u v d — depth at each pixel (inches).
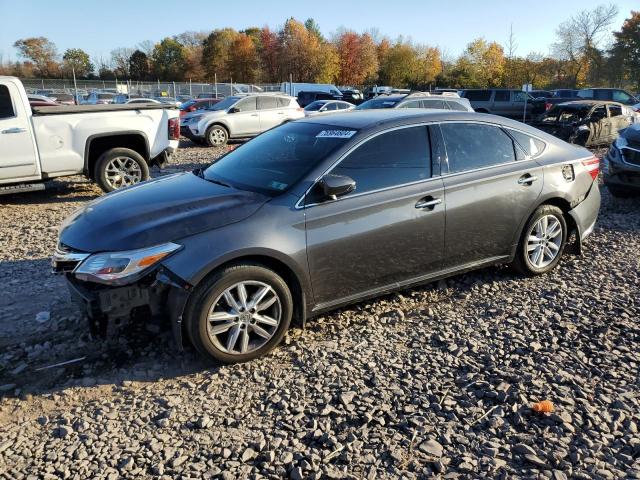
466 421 119.0
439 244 172.4
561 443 111.6
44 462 107.6
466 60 2812.5
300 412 122.6
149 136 363.9
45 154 325.7
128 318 140.2
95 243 137.9
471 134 182.5
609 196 358.0
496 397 127.3
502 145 188.9
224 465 106.3
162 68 3690.9
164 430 117.2
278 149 175.2
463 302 182.2
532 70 2237.9
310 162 157.6
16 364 144.2
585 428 116.3
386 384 133.3
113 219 143.9
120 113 350.6
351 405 124.9
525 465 106.0
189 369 141.8
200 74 3506.4
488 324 165.8
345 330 162.4
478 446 111.3
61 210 327.3
